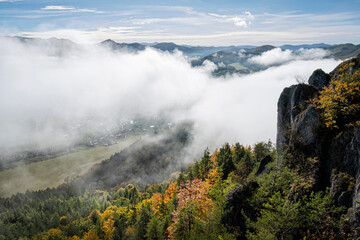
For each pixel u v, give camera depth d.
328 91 23.98
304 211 17.31
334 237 15.60
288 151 26.22
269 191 23.45
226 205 26.41
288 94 33.44
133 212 84.44
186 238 28.91
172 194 70.75
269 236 16.83
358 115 21.05
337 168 19.97
